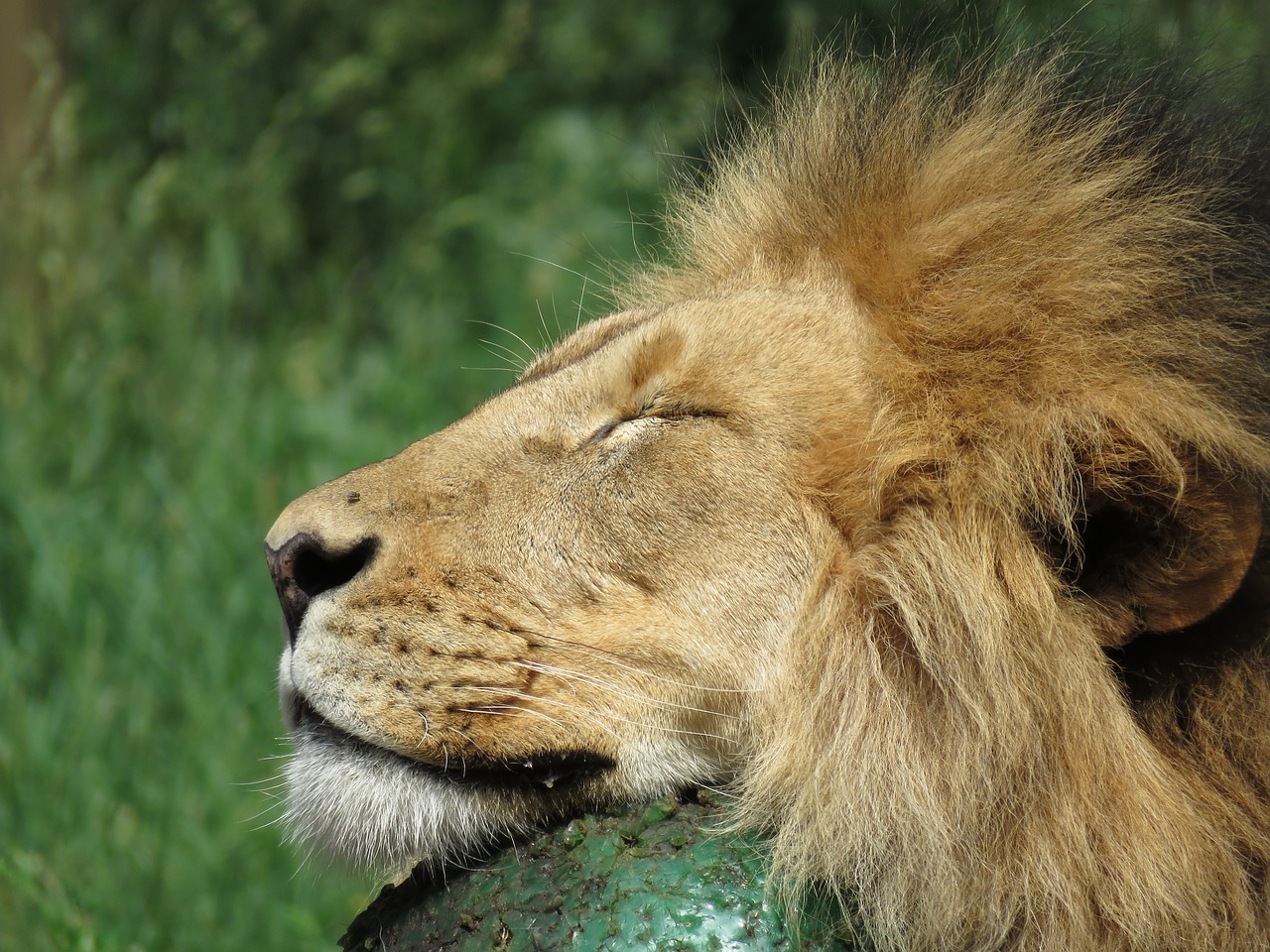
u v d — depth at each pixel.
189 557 11.55
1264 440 5.71
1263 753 5.66
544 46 17.95
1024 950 5.60
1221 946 5.50
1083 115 6.85
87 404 12.98
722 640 6.06
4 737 9.93
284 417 13.28
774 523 6.09
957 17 7.64
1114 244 6.19
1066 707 5.57
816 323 6.39
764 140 7.86
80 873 9.27
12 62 15.52
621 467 6.25
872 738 5.81
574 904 5.43
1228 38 9.64
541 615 6.14
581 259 15.81
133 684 10.71
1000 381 5.98
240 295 15.05
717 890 5.41
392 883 6.78
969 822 5.59
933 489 5.89
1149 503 5.66
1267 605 5.80
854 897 5.77
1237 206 6.36
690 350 6.36
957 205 6.55
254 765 10.28
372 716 6.04
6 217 14.09
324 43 16.92
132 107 16.00
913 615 5.77
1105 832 5.52
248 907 9.35
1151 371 5.86
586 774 6.12
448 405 14.57
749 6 16.72
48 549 11.23
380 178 16.58
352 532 6.14
